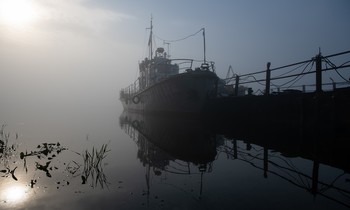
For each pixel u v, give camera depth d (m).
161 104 27.33
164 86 25.09
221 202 5.03
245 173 7.18
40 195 5.46
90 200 5.19
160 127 19.72
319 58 12.52
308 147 10.84
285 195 5.40
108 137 14.95
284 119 14.55
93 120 27.95
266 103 15.80
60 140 13.41
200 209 4.73
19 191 5.71
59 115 34.66
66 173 7.17
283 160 8.73
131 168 7.81
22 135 14.97
